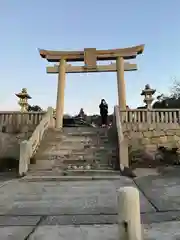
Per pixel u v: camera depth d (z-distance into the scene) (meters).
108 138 13.40
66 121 27.11
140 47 18.44
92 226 4.18
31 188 7.38
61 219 4.58
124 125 14.41
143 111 14.69
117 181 8.33
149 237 3.68
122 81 18.08
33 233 3.88
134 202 3.05
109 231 3.92
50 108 15.66
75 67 18.84
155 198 6.04
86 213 4.93
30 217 4.72
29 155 10.47
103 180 8.59
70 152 11.59
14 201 5.93
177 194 6.39
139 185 7.64
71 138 13.52
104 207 5.33
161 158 12.86
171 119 14.56
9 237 3.72
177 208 5.20
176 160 12.43
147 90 17.66
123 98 17.72
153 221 4.40
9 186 7.71
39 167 10.17
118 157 10.68
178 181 8.06
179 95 31.56
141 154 12.97
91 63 18.64
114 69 18.69
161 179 8.45
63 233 3.86
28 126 14.93
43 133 13.63
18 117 15.19
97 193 6.65
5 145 14.52
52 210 5.17
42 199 6.09
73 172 9.51
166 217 4.62
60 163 10.55
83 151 11.70
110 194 6.51
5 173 10.70
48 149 11.98
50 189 7.22
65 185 7.79
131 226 2.98
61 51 18.98
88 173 9.48
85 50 18.77
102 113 20.25
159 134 14.22
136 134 14.21
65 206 5.45
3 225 4.27
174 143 14.03
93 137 13.66
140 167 11.16
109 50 18.73
